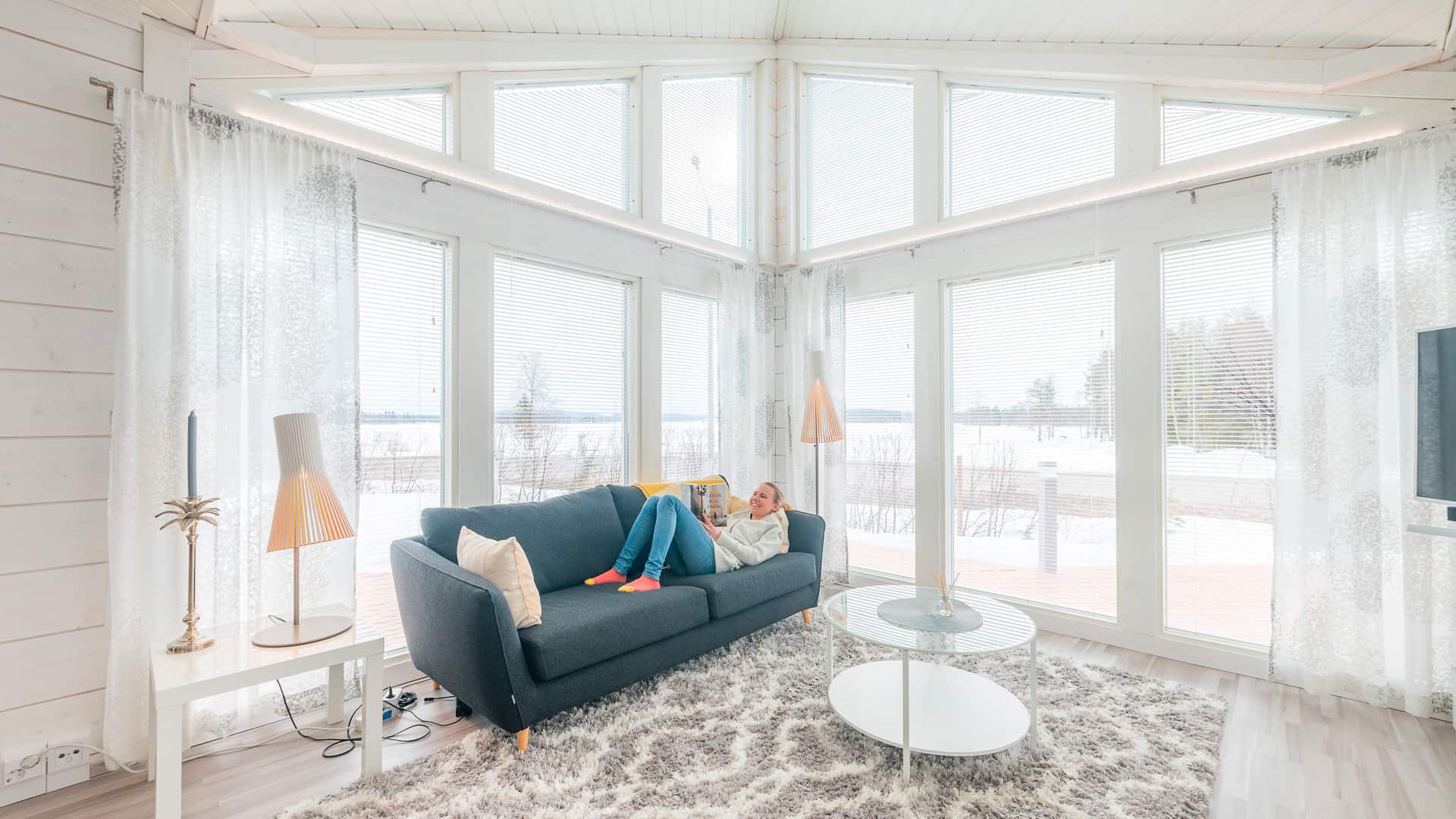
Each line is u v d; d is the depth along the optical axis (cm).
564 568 285
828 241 454
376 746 193
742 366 435
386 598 277
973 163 384
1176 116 311
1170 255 306
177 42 221
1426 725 226
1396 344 240
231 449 220
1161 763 198
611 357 378
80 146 200
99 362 203
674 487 346
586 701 233
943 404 386
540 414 338
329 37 262
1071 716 230
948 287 388
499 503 318
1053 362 344
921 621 217
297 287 238
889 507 412
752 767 195
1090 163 336
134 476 201
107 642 202
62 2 198
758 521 336
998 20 340
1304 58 271
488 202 312
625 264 377
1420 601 233
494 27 310
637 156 391
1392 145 241
